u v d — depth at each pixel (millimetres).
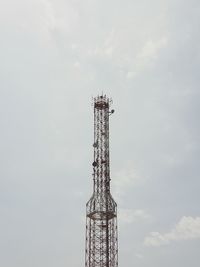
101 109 131000
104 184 121750
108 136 127938
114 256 115000
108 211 118375
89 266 114250
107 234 116875
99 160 124938
